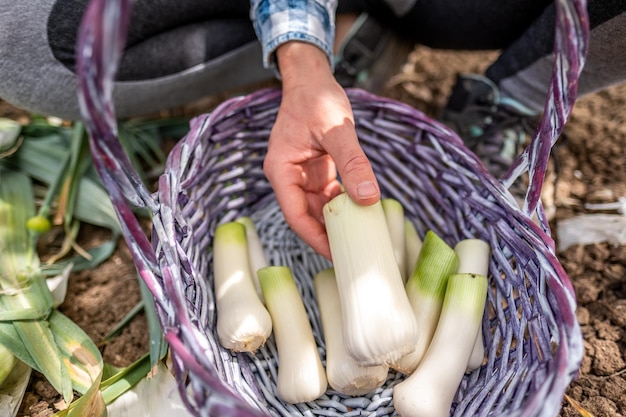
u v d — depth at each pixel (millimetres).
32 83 937
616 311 948
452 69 1424
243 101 898
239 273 830
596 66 926
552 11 921
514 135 1117
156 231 707
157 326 874
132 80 992
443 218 954
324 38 879
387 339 699
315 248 834
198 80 1080
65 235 1075
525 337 838
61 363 843
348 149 749
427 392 716
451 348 747
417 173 956
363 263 730
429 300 803
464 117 1116
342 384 755
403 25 1146
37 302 903
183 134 1224
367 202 732
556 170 1072
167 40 983
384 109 933
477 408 714
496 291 821
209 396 559
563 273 656
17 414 849
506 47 1123
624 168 1161
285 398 763
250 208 1002
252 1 905
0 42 868
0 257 957
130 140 1149
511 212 775
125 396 821
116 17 455
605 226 1057
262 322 774
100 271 1041
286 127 834
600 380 881
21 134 1122
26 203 1045
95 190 1053
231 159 927
